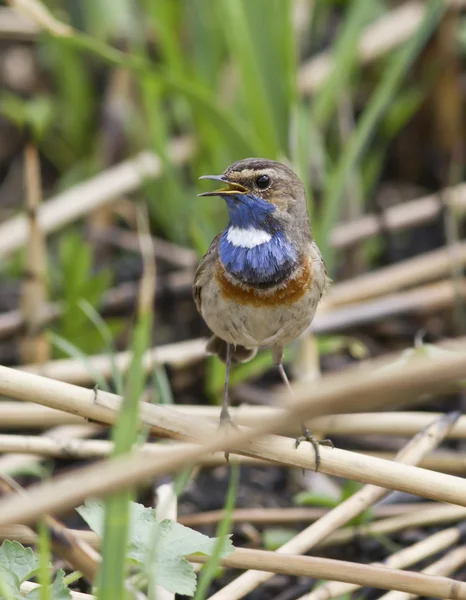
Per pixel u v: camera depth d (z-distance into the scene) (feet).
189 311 48.08
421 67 55.42
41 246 41.42
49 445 29.86
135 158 51.39
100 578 19.07
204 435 25.02
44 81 59.47
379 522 33.24
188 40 52.85
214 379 40.16
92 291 43.75
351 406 17.48
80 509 23.18
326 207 40.65
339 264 50.16
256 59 40.63
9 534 24.38
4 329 41.73
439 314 47.11
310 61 55.57
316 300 29.91
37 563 23.08
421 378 17.17
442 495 24.88
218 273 29.50
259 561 24.31
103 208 51.34
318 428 32.65
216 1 46.73
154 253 50.39
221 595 25.80
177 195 44.83
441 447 41.32
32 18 37.68
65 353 43.39
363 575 24.07
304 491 37.29
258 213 29.81
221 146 46.32
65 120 55.88
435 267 45.98
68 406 24.52
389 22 54.60
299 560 24.27
